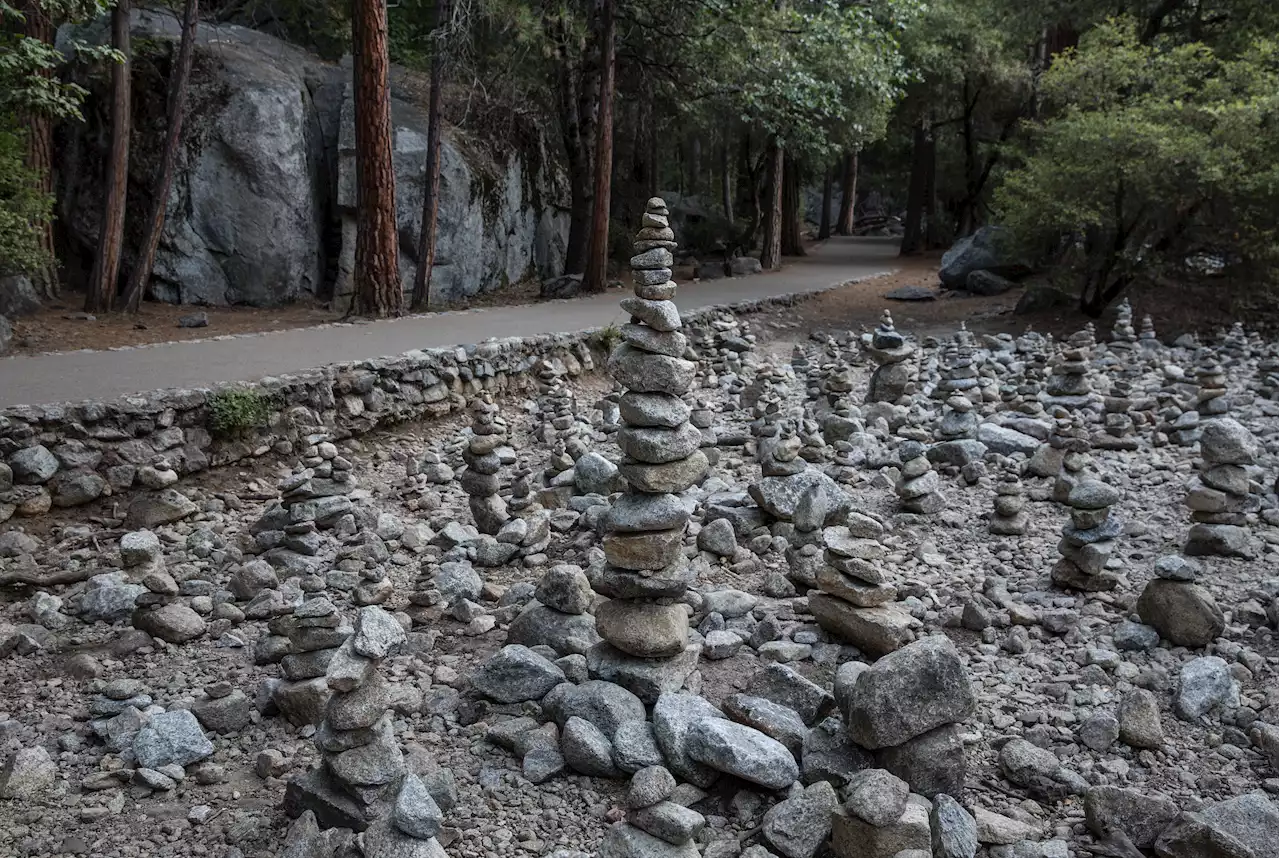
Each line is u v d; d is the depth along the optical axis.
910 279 27.83
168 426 8.44
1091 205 18.28
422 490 8.69
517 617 5.36
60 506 7.65
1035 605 5.95
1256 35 20.72
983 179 34.94
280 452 9.21
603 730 4.27
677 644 4.49
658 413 4.48
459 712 4.64
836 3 22.69
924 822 3.46
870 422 10.98
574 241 23.23
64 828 3.91
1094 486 6.09
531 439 10.71
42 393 8.59
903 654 3.88
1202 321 18.47
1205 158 16.34
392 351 11.54
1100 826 3.69
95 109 17.02
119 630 5.84
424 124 20.06
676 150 37.16
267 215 17.78
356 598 6.00
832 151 27.25
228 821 3.94
